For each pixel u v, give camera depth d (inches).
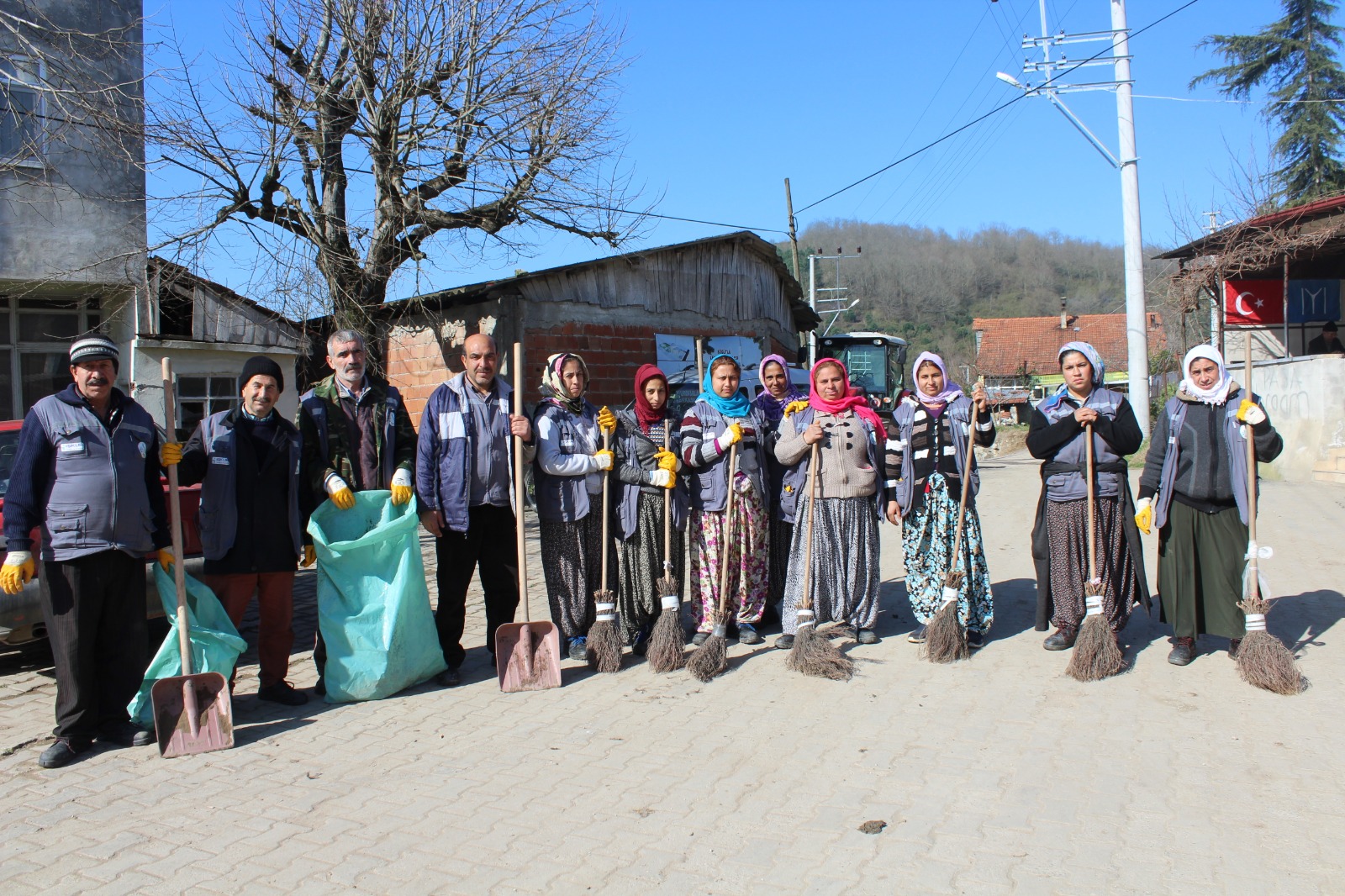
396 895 115.6
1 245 412.8
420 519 203.9
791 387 262.4
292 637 199.8
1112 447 202.4
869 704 181.9
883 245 3356.3
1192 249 593.6
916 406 226.1
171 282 448.1
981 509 460.1
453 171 470.9
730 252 624.7
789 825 131.6
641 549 219.9
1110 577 203.3
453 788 147.8
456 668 213.2
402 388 553.6
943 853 122.3
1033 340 2041.1
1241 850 120.6
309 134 450.6
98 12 429.1
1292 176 1029.2
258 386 187.6
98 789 152.0
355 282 466.6
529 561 366.6
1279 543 326.3
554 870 120.7
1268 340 623.8
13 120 412.5
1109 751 154.6
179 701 170.4
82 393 167.6
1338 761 147.0
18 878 121.9
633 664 216.4
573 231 502.0
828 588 222.1
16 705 199.6
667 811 137.1
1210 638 219.0
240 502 187.6
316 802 144.2
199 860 125.8
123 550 168.9
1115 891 111.9
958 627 208.5
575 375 217.2
